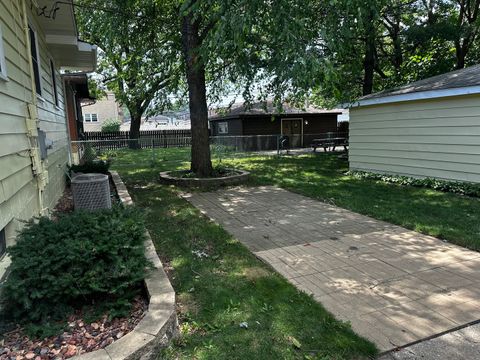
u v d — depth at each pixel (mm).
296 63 4285
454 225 4539
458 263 3436
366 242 4078
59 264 2236
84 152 12258
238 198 6645
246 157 14297
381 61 15016
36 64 4891
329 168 10602
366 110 8961
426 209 5391
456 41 12141
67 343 2014
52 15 5277
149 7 8695
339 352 2123
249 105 9797
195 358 2053
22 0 3877
